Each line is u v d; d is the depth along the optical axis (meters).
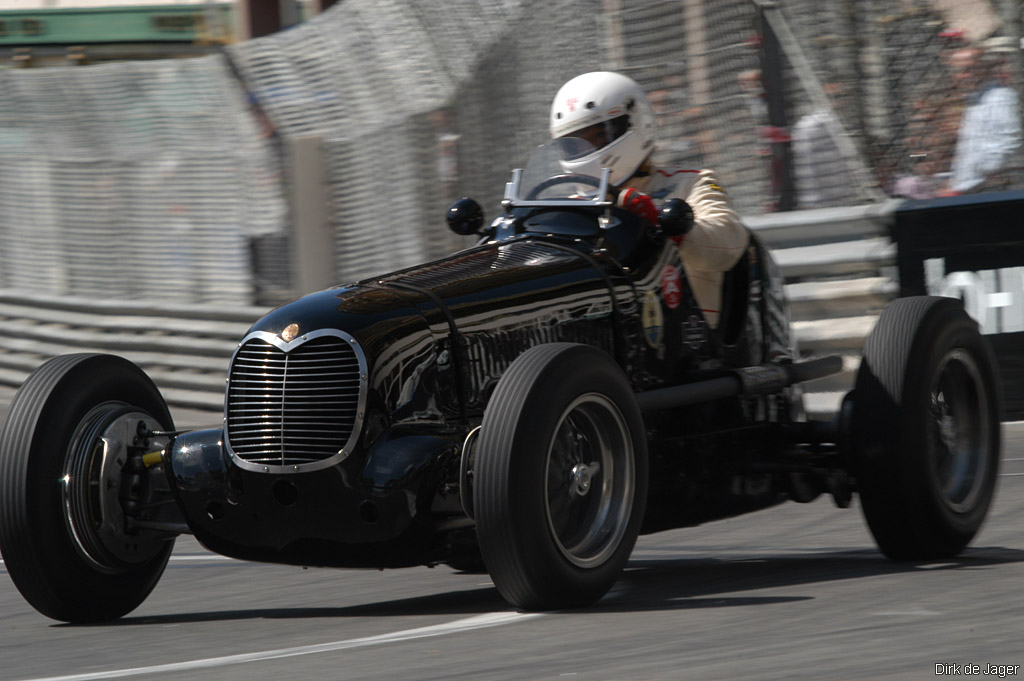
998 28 32.28
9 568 16.27
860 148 32.69
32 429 16.19
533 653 12.81
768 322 20.09
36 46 60.66
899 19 32.44
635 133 19.22
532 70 34.38
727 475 18.72
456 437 15.45
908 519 17.84
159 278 42.12
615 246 18.09
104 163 42.91
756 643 12.73
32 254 45.59
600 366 15.02
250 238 39.78
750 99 32.81
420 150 36.31
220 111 40.00
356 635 14.64
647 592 16.70
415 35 35.75
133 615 17.56
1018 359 30.38
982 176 32.69
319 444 15.14
